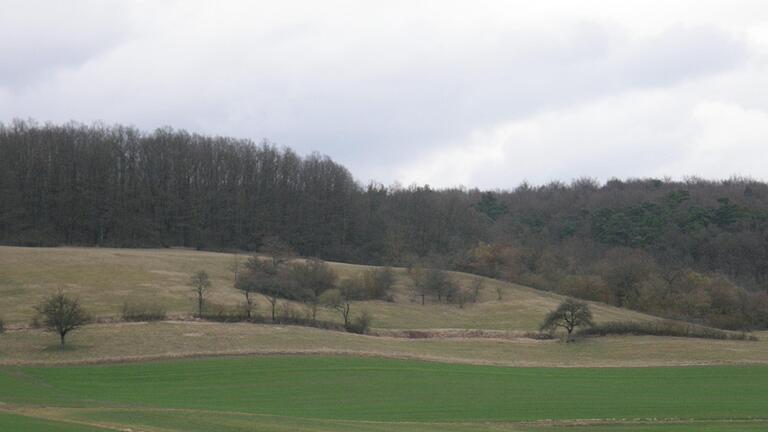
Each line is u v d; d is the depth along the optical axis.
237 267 112.56
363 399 50.62
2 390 48.78
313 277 106.12
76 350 64.25
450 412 46.41
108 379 55.31
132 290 94.06
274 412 44.75
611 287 124.44
